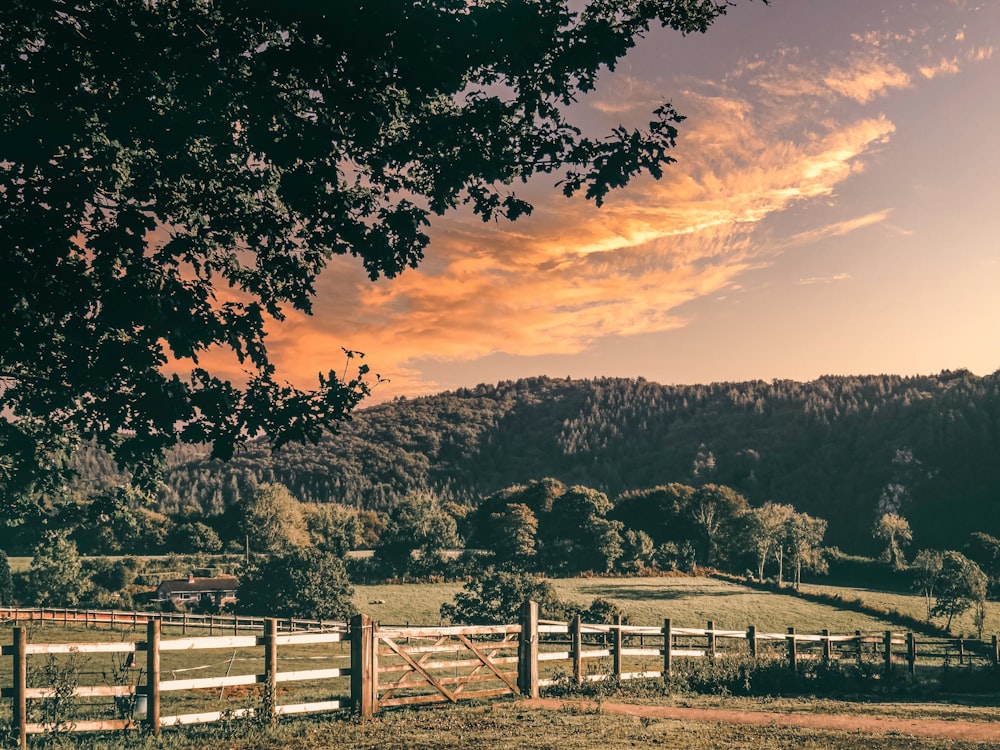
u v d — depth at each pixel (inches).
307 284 609.6
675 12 502.3
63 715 466.3
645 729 521.7
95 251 495.8
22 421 725.9
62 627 2009.1
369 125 478.6
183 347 505.7
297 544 5674.2
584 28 488.1
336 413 545.6
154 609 3469.5
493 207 541.3
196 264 588.4
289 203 515.8
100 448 664.4
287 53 447.5
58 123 464.4
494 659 664.4
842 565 4505.4
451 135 506.3
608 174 506.3
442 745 458.3
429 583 4106.8
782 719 593.0
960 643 1358.3
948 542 7317.9
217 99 483.5
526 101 507.2
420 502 4869.6
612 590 3688.5
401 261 538.3
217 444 526.0
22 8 445.1
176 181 545.3
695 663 845.8
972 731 558.6
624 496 5772.6
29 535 834.8
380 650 589.3
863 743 494.0
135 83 479.2
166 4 492.7
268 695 520.7
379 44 442.9
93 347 525.0
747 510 4594.0
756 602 3412.9
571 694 692.7
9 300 470.0
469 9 462.9
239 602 3090.6
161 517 5634.8
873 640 1079.6
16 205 477.1
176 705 646.5
